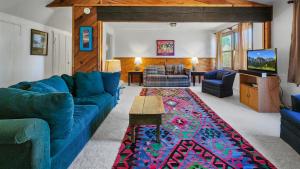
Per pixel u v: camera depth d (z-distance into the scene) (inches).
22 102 58.7
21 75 172.6
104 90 162.7
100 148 93.6
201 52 361.7
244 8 193.9
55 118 60.3
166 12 194.1
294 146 91.8
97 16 193.2
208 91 243.3
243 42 255.1
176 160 82.7
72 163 79.7
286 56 169.5
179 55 361.7
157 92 254.8
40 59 198.4
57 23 218.1
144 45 360.5
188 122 132.3
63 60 241.9
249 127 123.0
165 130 117.0
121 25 319.9
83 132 93.0
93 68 193.9
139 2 192.5
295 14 148.5
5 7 147.1
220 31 330.0
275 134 111.7
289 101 165.3
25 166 52.6
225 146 96.0
